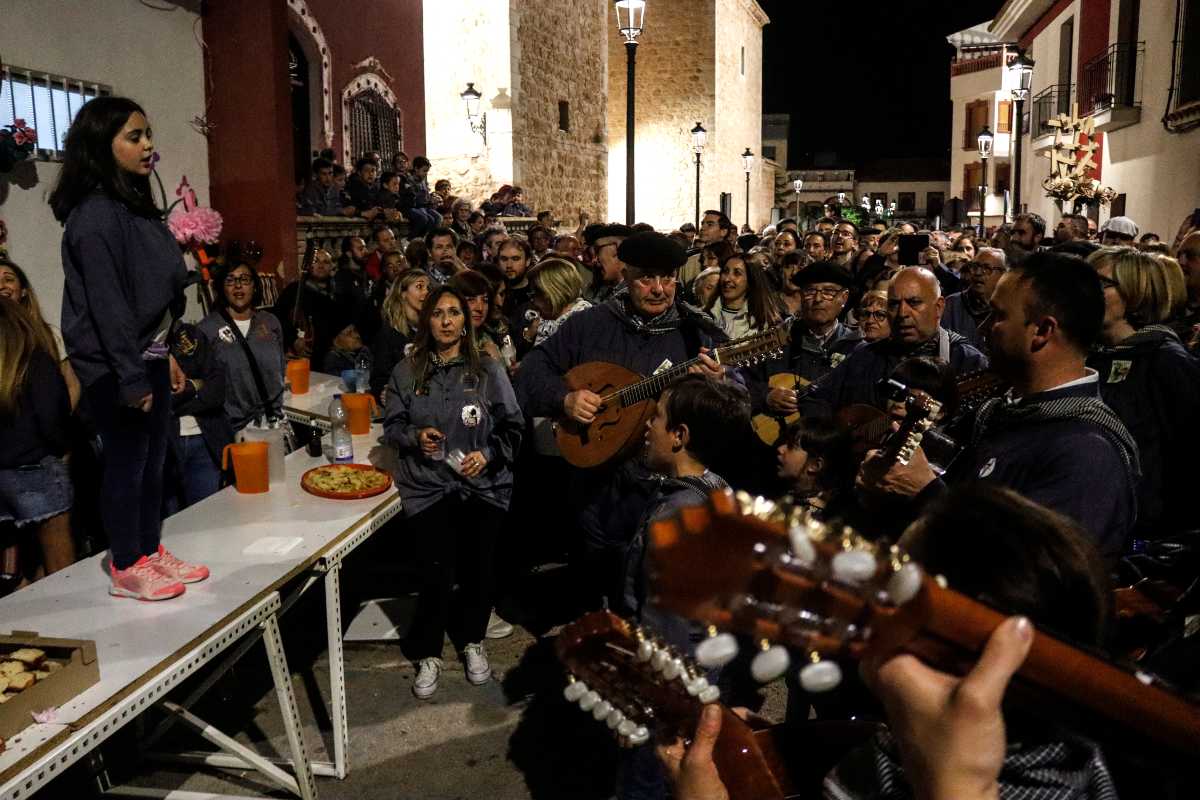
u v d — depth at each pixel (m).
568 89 22.47
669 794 2.30
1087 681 0.73
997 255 5.61
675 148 33.00
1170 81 15.02
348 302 8.23
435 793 3.37
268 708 3.97
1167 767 0.75
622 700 1.03
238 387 5.16
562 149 22.19
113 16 7.08
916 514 1.98
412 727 3.81
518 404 4.14
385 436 4.03
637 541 2.46
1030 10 24.09
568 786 3.41
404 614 4.81
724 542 0.60
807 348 4.67
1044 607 0.85
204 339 4.59
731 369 3.78
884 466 2.02
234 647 4.23
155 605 2.67
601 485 3.66
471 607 4.18
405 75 15.79
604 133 24.86
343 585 5.28
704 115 32.59
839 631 0.65
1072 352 1.97
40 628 2.51
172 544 3.18
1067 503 1.82
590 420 3.57
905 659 0.70
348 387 5.53
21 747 1.93
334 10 13.51
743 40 37.97
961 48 43.00
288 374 5.72
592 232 6.52
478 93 18.08
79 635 2.47
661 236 3.73
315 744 3.68
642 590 2.41
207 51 8.21
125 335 2.55
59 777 3.42
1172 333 3.11
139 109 2.61
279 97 8.35
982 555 0.86
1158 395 3.02
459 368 4.02
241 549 3.13
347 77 13.92
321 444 4.35
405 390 4.01
